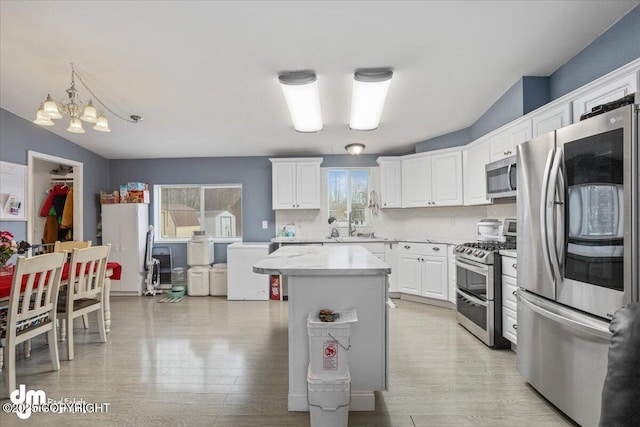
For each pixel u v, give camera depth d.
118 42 2.43
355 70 2.83
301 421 1.93
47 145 4.31
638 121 1.46
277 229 5.53
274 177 5.22
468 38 2.39
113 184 5.58
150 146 5.01
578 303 1.76
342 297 2.04
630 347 0.72
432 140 4.83
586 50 2.51
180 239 5.64
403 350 2.93
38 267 2.34
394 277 4.83
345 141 4.93
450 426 1.88
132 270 5.11
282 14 2.12
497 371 2.53
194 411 2.03
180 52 2.57
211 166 5.59
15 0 1.99
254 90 3.24
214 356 2.83
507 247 3.21
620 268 1.52
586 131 1.70
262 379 2.43
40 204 5.06
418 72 2.89
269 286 4.88
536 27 2.28
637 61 1.81
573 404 1.80
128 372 2.54
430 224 5.06
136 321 3.82
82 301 3.12
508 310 2.84
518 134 3.01
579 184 1.74
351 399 2.04
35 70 2.85
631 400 0.69
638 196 1.46
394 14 2.12
